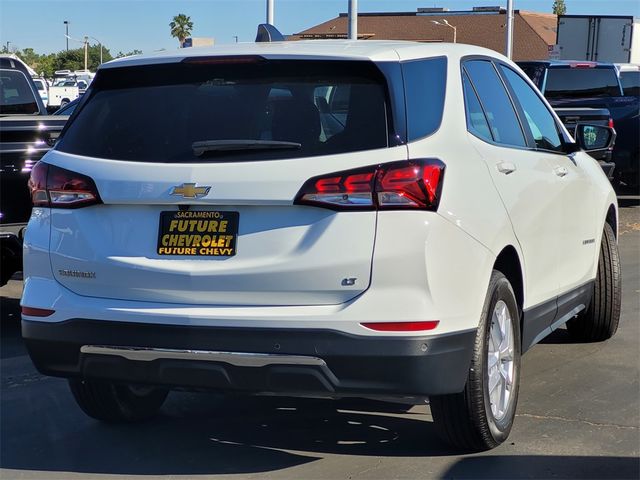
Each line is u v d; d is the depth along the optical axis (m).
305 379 3.80
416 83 4.10
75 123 4.39
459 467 4.30
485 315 4.17
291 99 4.04
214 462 4.46
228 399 5.43
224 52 4.21
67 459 4.54
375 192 3.75
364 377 3.77
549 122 5.79
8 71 8.98
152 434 4.88
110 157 4.16
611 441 4.62
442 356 3.84
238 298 3.86
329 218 3.77
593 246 6.04
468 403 4.15
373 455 4.48
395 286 3.75
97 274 4.08
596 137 6.26
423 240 3.76
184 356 3.89
